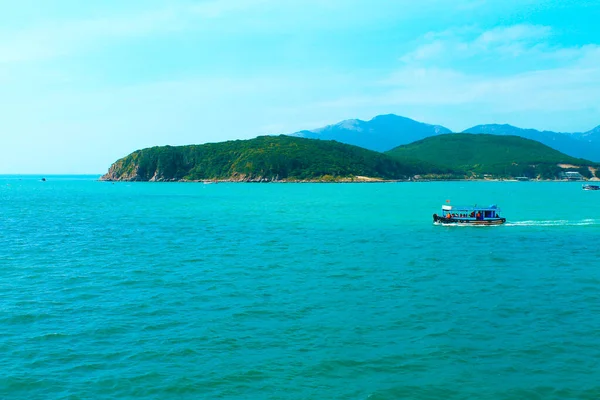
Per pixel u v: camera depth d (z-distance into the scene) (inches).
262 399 909.2
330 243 2714.1
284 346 1144.2
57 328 1268.5
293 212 4835.1
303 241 2792.8
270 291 1628.9
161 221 3944.4
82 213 4731.8
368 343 1161.4
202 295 1578.5
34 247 2568.9
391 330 1246.9
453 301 1508.4
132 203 6274.6
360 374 1005.8
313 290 1643.7
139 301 1510.8
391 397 916.0
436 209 5172.2
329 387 952.9
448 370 1023.0
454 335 1212.5
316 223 3777.1
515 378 991.0
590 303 1488.7
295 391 937.5
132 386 957.8
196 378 987.9
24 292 1620.3
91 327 1274.6
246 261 2166.6
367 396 919.7
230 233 3157.0
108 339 1191.6
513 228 3447.3
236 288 1669.5
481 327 1269.7
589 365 1048.2
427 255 2321.6
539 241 2802.7
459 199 7106.3
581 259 2220.7
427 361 1064.2
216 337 1200.8
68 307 1449.3
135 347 1141.7
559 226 3563.0
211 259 2215.8
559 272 1935.3
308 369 1026.7
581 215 4488.2
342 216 4370.1
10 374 1003.3
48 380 979.9
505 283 1744.6
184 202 6476.4
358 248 2534.5
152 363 1056.2
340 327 1268.5
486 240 2837.1
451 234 3110.2
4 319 1337.4
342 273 1911.9
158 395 925.2
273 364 1049.5
